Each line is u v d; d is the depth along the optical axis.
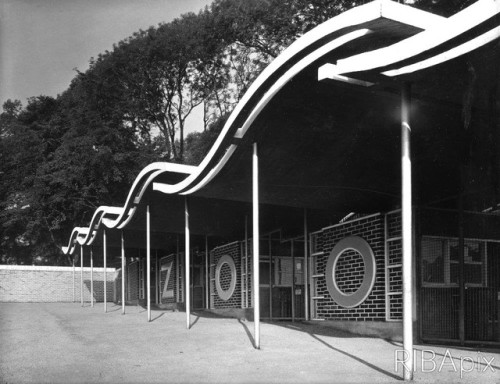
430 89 7.31
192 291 19.33
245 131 9.09
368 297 11.50
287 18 27.97
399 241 10.91
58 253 37.47
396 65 6.59
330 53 7.26
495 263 11.09
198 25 31.02
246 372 7.19
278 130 9.01
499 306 10.88
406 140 6.83
